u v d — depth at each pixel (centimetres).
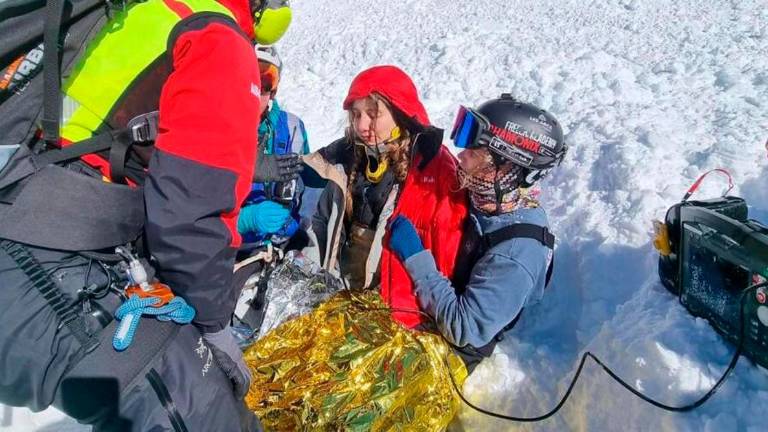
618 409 170
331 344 194
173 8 125
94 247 124
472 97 423
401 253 209
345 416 178
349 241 233
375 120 206
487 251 195
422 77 466
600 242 227
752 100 302
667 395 159
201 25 123
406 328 200
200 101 116
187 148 115
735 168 233
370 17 691
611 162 263
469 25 568
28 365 123
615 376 168
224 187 119
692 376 157
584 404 182
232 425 141
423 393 191
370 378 187
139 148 129
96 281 127
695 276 167
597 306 208
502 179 194
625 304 194
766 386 149
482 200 199
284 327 203
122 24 122
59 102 119
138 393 126
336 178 222
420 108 211
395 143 212
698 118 292
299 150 235
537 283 201
